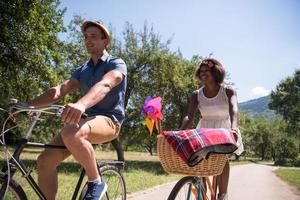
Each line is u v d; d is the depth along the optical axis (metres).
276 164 68.50
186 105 26.58
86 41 3.39
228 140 3.26
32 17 14.87
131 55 25.42
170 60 25.56
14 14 14.27
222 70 4.14
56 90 3.42
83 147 2.79
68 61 22.25
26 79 16.61
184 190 3.72
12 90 16.83
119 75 3.09
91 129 2.91
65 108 2.57
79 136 2.79
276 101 60.12
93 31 3.35
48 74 16.23
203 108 4.29
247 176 18.78
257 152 100.56
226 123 4.25
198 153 3.11
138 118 26.16
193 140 3.13
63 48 19.47
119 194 3.97
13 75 16.00
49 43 17.53
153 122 3.32
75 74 3.59
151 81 25.72
